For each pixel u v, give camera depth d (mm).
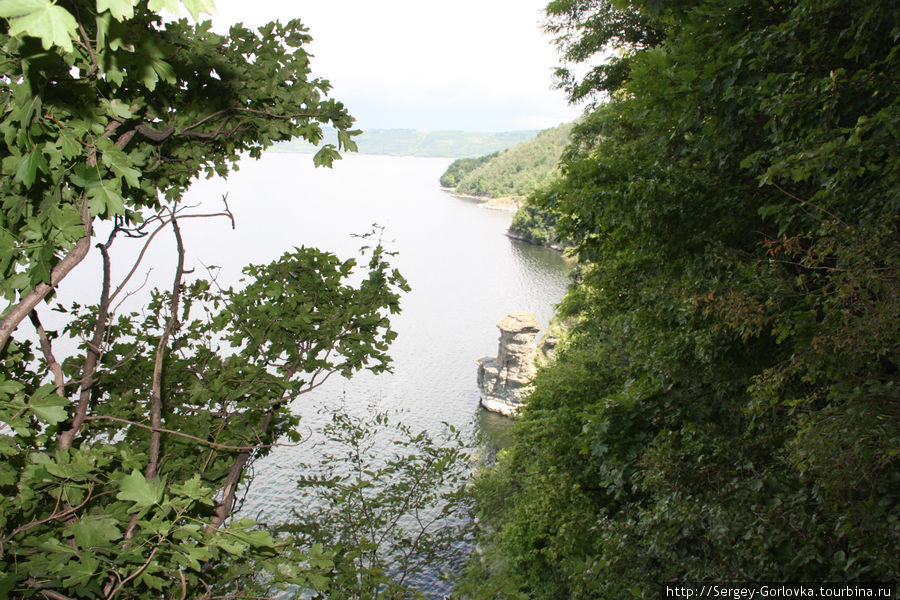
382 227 6355
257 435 5625
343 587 5816
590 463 14508
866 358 5066
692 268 9172
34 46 2453
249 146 5051
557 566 16656
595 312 18797
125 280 3842
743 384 8688
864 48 6438
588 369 18328
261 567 4281
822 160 5457
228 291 5973
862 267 4832
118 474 3637
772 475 6422
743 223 8836
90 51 2594
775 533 5539
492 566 17344
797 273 7402
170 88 4398
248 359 5945
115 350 5645
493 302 113250
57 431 3836
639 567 6656
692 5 8844
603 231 10906
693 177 8789
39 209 3057
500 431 23703
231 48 4520
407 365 80062
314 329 6070
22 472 3410
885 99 6363
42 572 3080
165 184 5070
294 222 168875
